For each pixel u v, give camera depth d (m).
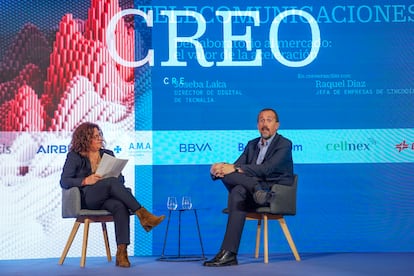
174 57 6.07
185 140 6.03
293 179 5.09
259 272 4.34
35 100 5.91
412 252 5.95
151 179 5.98
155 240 5.95
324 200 6.06
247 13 6.14
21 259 5.76
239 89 6.09
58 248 5.86
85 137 5.21
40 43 5.95
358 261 5.11
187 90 6.05
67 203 4.93
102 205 4.92
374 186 6.09
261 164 4.98
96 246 5.88
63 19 5.98
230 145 6.06
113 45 6.02
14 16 5.94
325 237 6.04
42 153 5.89
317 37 6.15
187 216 5.98
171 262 5.19
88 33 6.00
